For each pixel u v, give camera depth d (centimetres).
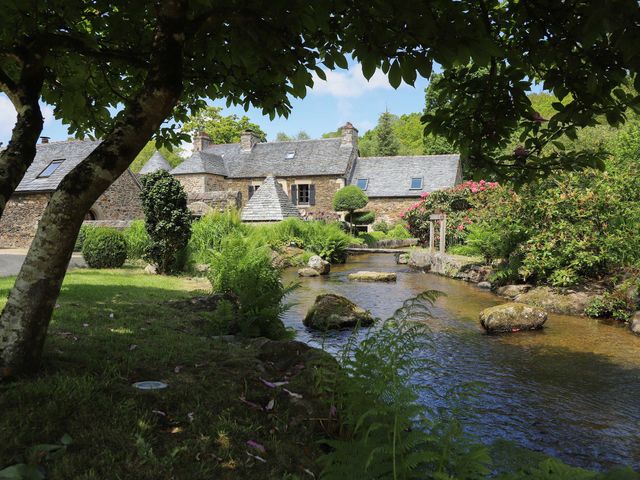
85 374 294
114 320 495
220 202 2030
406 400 234
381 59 229
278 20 239
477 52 209
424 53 221
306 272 1366
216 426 265
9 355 269
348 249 2148
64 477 201
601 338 657
